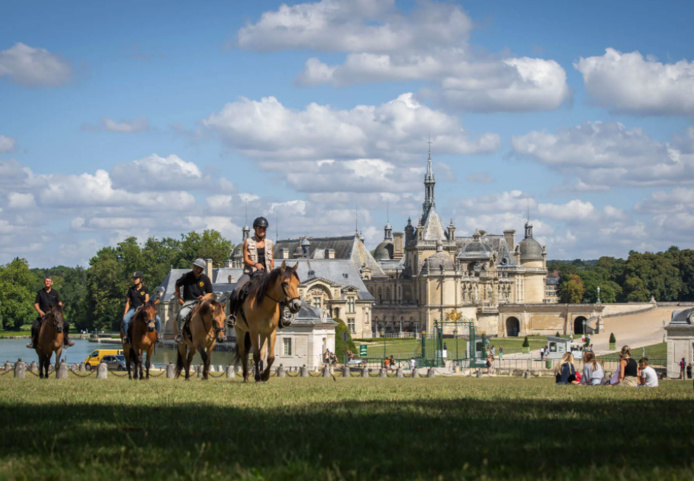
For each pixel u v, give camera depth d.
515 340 181.25
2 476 10.09
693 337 85.94
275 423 14.51
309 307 102.06
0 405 17.77
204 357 29.67
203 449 11.59
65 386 25.48
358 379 41.03
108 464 10.69
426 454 11.32
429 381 38.62
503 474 9.98
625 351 32.94
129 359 34.00
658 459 10.77
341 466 10.58
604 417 15.49
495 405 17.78
